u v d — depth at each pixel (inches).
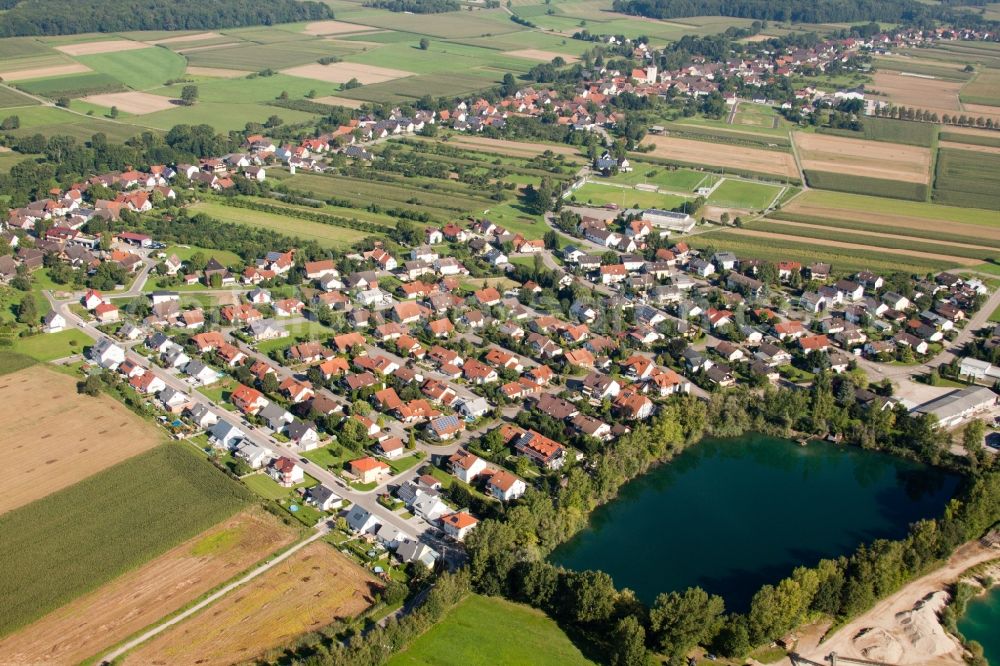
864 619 6540.4
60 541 6924.2
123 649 5925.2
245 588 6515.8
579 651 6127.0
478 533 6820.9
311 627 6156.5
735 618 6181.1
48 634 6033.5
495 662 5959.6
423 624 6136.8
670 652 6053.2
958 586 6806.1
